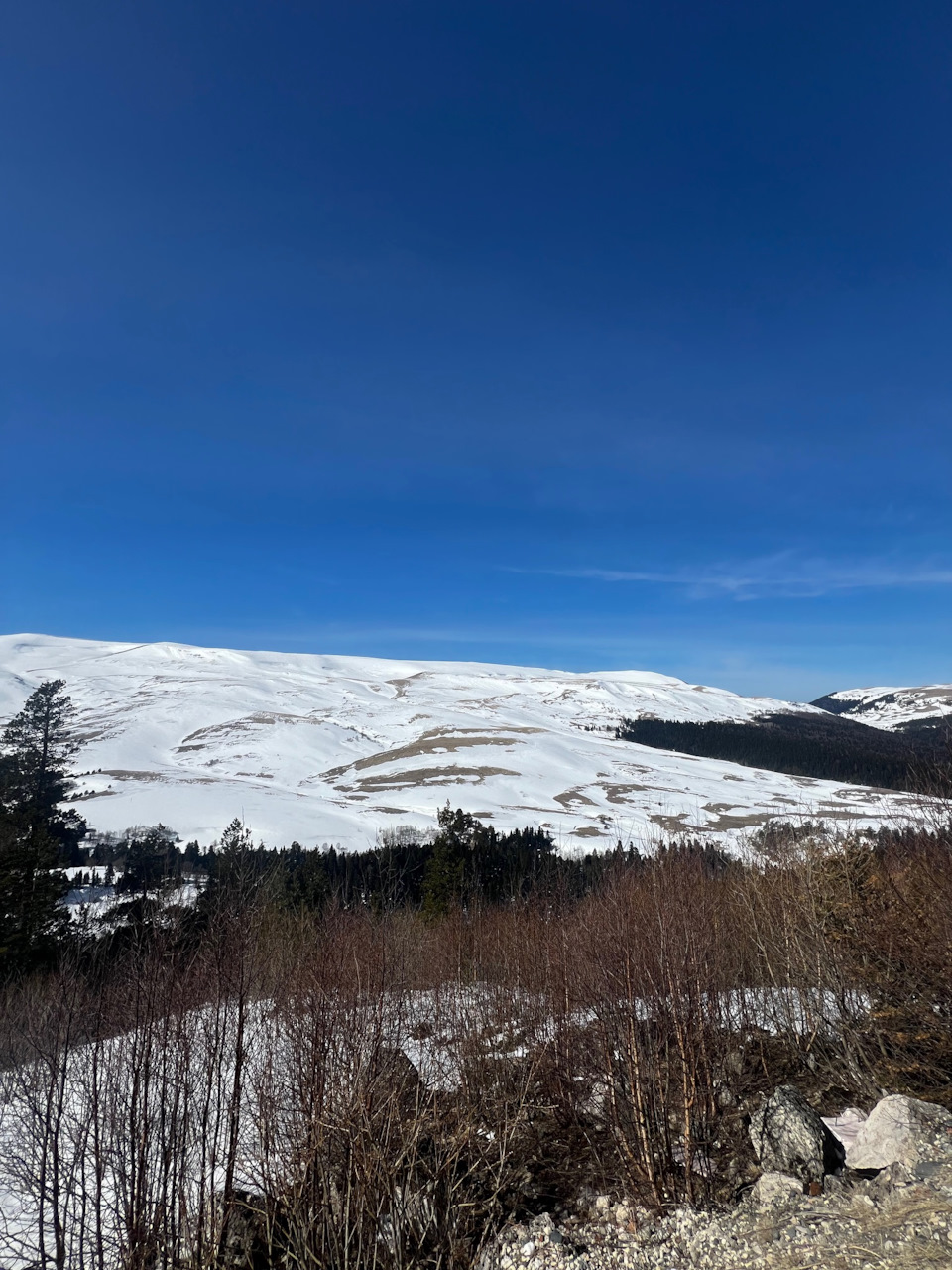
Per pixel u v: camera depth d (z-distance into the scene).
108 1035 6.97
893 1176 5.86
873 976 8.90
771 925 10.91
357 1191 6.54
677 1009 7.07
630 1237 6.21
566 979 8.61
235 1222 6.59
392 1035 8.20
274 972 8.63
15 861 24.77
